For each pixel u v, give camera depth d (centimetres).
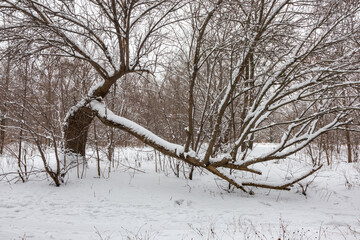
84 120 760
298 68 612
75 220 475
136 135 700
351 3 564
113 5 544
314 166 685
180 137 931
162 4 636
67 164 740
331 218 516
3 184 651
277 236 398
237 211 570
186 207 593
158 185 724
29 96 698
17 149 793
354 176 833
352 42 651
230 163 671
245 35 632
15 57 632
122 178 750
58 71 738
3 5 564
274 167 972
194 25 701
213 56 731
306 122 685
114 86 814
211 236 403
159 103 945
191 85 616
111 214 524
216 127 632
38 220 457
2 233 352
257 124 710
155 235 408
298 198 675
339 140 1294
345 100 820
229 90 626
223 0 577
